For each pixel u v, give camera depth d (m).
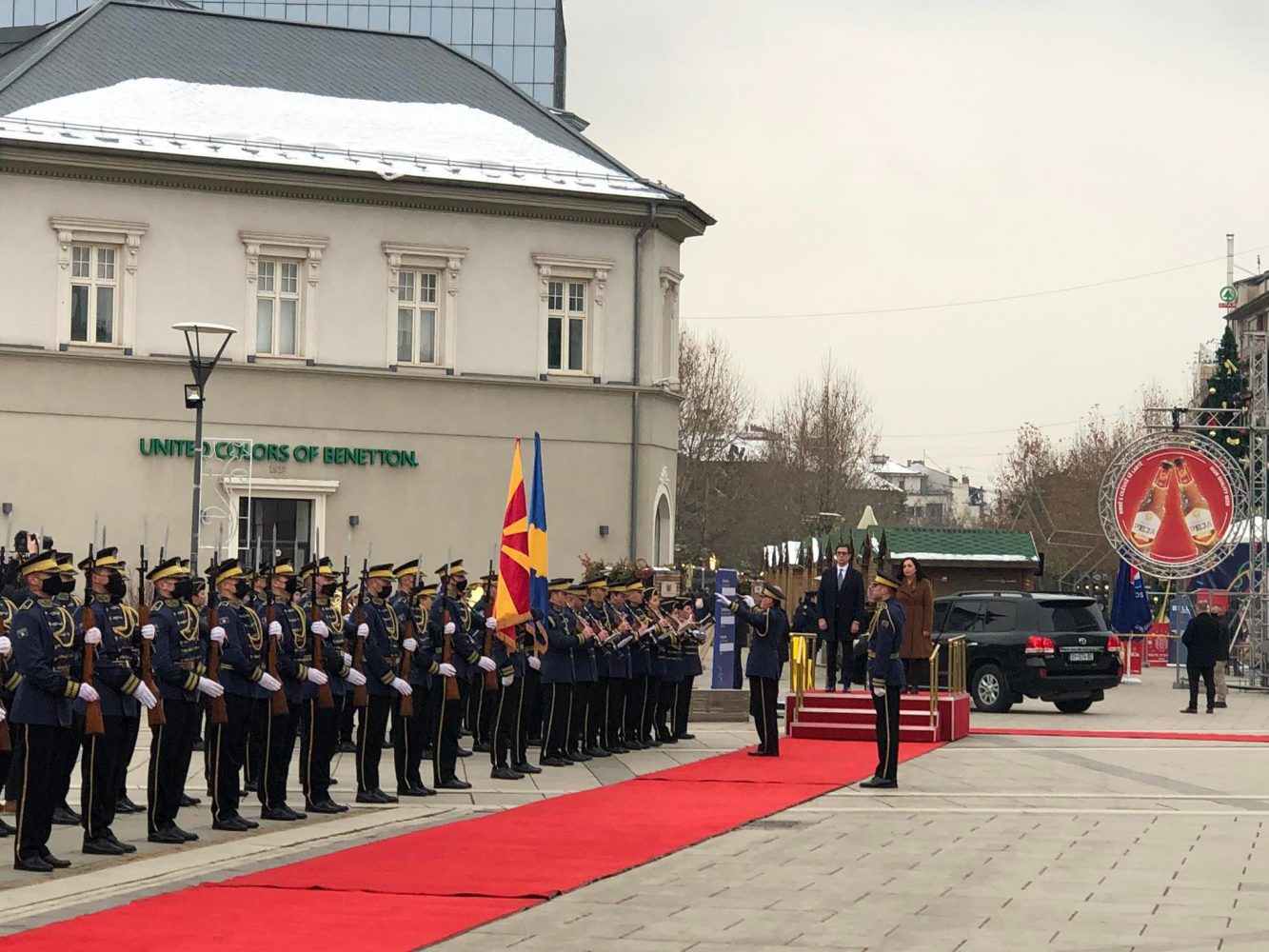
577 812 18.30
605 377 44.97
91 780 15.16
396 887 13.42
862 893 13.38
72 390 40.50
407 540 43.22
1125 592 51.53
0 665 14.80
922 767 23.36
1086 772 23.03
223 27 47.78
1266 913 12.59
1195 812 18.81
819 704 27.58
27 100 41.88
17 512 40.03
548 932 11.72
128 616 15.38
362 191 42.56
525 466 44.12
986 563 48.44
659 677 26.28
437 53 49.97
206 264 41.66
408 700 19.48
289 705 17.59
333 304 42.69
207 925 11.84
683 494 88.88
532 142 46.69
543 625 22.97
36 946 11.09
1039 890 13.57
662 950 11.12
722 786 20.88
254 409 41.97
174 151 40.88
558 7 90.06
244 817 17.94
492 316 44.03
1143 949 11.23
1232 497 46.12
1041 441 98.06
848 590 28.97
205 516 41.44
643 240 45.38
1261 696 41.50
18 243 40.06
